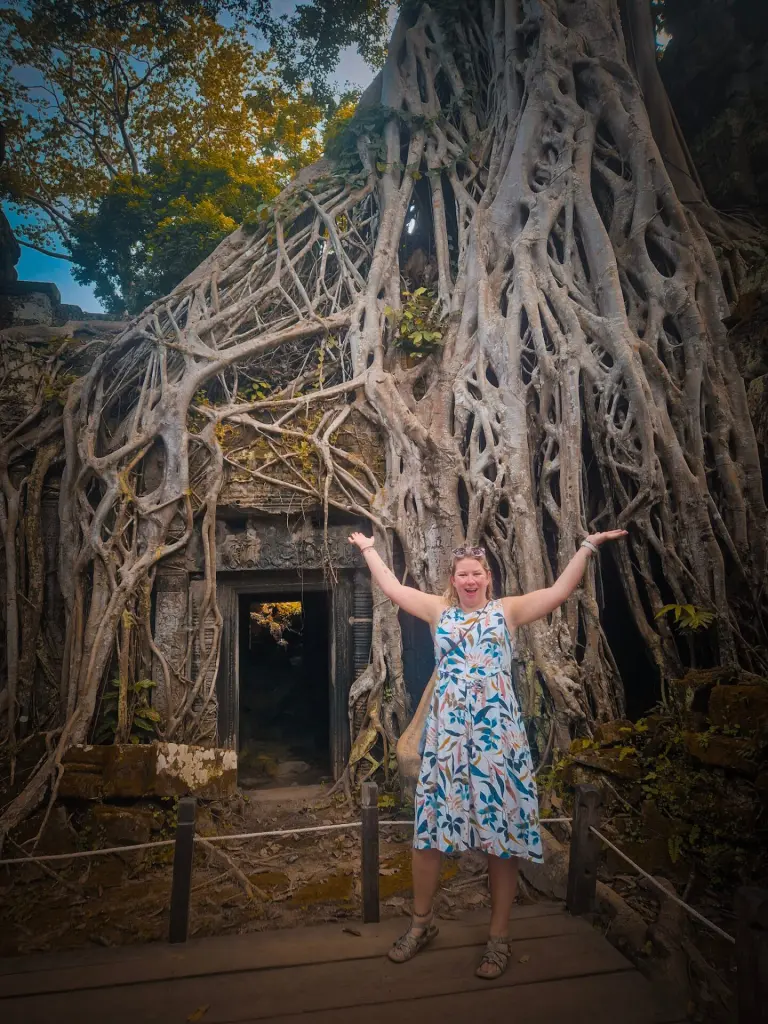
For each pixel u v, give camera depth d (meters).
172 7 12.98
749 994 1.91
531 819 2.61
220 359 7.41
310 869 5.14
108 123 16.16
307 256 8.71
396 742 6.56
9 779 6.02
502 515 6.60
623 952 3.30
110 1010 2.47
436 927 2.93
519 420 6.68
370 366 7.56
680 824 4.54
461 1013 2.42
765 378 6.84
